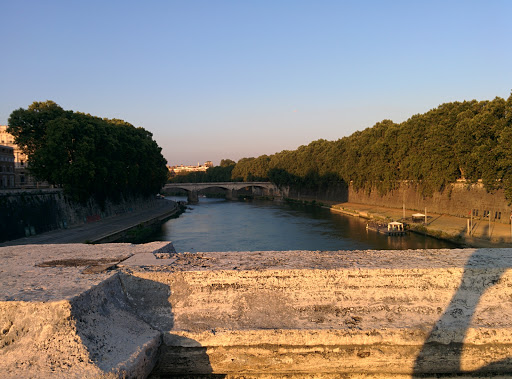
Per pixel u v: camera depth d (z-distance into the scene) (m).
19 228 37.06
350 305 6.78
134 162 61.78
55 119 43.69
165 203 99.25
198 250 38.00
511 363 6.46
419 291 6.98
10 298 5.63
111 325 6.00
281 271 6.99
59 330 5.35
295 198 108.44
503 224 41.66
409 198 62.62
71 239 36.94
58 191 45.12
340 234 46.16
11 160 63.53
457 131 43.84
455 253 8.59
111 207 61.06
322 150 95.81
